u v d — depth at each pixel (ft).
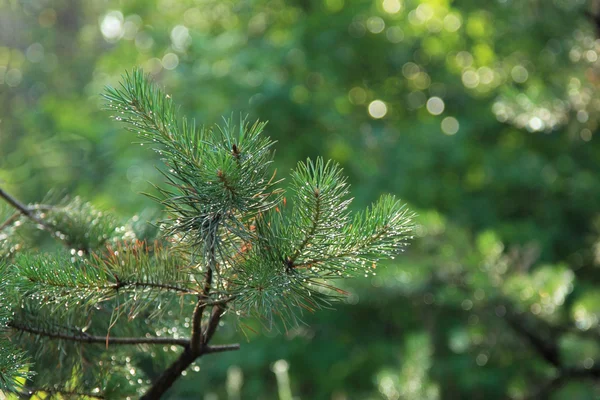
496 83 25.21
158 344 5.06
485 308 11.72
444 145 25.82
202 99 25.79
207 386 17.13
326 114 26.09
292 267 4.26
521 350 12.69
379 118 29.73
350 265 4.25
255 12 29.71
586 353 11.76
